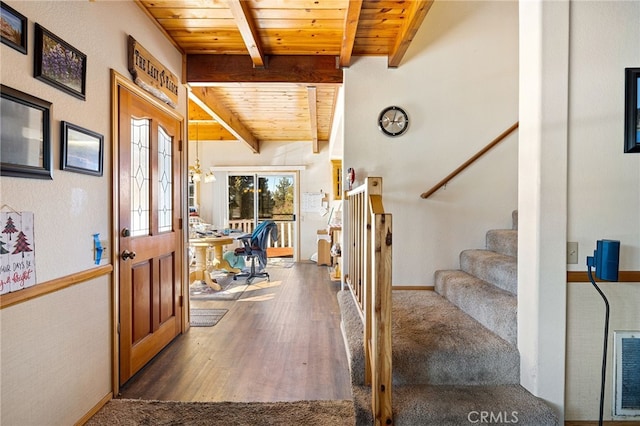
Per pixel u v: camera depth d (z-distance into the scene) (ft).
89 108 6.23
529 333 6.11
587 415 6.01
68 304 5.72
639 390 6.01
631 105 5.91
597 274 5.65
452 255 10.50
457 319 7.80
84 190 6.13
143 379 7.76
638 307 5.94
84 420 6.10
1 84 4.44
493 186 10.46
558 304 5.90
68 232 5.72
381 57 10.32
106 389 6.79
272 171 25.34
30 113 4.90
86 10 6.11
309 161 25.21
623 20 5.93
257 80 10.57
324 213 25.08
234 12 7.66
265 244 18.54
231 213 25.88
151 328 8.70
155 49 8.71
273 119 19.08
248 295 15.15
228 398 7.03
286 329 10.91
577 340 5.97
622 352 5.98
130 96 7.60
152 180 8.64
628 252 5.97
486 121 10.43
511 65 10.41
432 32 10.37
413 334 7.00
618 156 5.94
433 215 10.45
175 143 10.11
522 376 6.31
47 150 5.20
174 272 10.03
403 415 5.56
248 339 10.09
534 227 5.97
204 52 10.41
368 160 10.38
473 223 10.49
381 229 5.44
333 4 7.88
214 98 14.71
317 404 6.70
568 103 5.90
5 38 4.50
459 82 10.40
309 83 10.61
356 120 10.36
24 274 4.84
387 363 5.48
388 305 5.47
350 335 7.25
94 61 6.36
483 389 6.23
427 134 10.40
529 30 6.11
